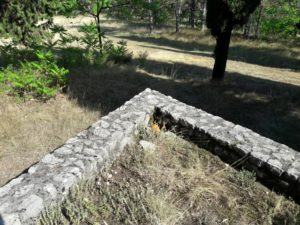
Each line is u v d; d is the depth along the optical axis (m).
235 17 10.37
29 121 5.96
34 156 5.05
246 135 4.23
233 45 23.75
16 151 5.11
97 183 3.55
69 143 3.78
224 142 4.07
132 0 13.16
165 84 9.91
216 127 4.38
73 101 7.02
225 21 10.48
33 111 6.35
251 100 9.43
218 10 10.32
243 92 10.12
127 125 4.26
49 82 7.33
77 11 12.36
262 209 3.36
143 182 3.61
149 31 29.02
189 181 3.63
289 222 3.21
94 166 3.54
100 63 11.16
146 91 5.38
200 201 3.39
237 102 9.18
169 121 4.75
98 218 3.07
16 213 2.71
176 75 12.09
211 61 17.06
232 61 18.09
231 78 12.45
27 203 2.82
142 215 3.11
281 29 28.56
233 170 3.96
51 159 3.45
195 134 4.43
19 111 6.26
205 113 4.79
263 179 3.76
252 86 11.09
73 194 3.19
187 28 30.64
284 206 3.42
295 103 9.58
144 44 21.91
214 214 3.24
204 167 3.98
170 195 3.43
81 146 3.74
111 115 4.50
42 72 7.77
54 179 3.15
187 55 18.38
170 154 4.18
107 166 3.80
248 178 3.76
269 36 28.23
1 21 9.05
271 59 19.81
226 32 10.81
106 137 3.95
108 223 3.03
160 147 4.28
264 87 11.12
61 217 2.97
